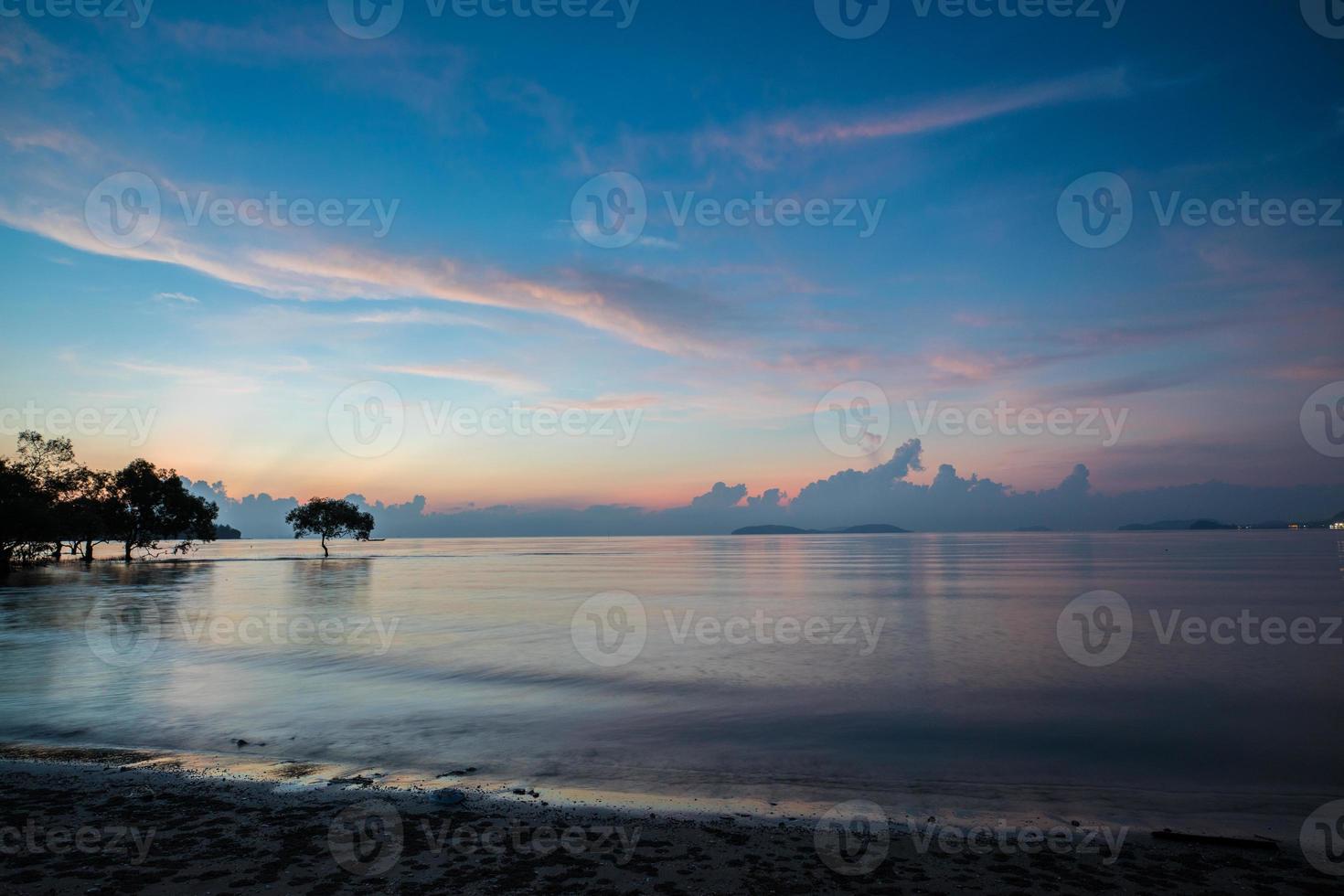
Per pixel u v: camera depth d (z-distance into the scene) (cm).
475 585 6266
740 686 1961
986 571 8794
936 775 1217
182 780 1130
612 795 1085
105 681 1995
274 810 977
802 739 1434
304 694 1833
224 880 750
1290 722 1583
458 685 1956
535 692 1862
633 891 742
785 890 752
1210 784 1180
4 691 1859
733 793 1109
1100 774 1228
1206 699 1809
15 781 1125
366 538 14738
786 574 8331
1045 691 1903
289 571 8769
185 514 10500
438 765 1245
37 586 5903
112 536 9831
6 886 732
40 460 8888
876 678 2070
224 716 1596
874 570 9294
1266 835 960
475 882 753
